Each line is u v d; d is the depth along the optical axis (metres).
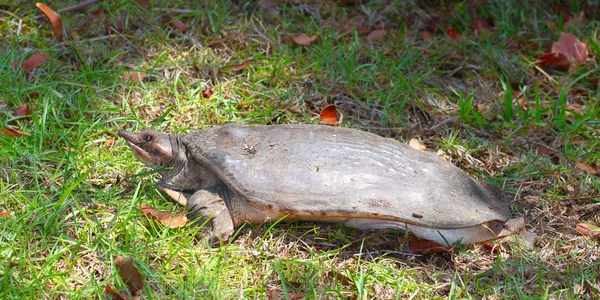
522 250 1.70
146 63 2.02
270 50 2.08
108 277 1.61
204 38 2.08
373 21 2.20
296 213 1.65
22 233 1.66
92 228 1.68
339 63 2.03
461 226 1.64
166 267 1.63
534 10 2.21
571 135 1.95
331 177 1.66
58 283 1.60
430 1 2.28
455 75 2.10
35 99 1.89
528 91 2.06
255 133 1.72
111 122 1.88
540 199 1.81
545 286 1.66
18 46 2.00
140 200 1.71
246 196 1.66
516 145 1.93
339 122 1.93
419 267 1.68
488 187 1.75
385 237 1.72
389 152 1.69
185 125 1.89
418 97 2.01
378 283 1.64
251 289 1.62
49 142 1.82
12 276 1.59
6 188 1.73
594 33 2.18
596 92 2.07
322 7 2.21
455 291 1.64
